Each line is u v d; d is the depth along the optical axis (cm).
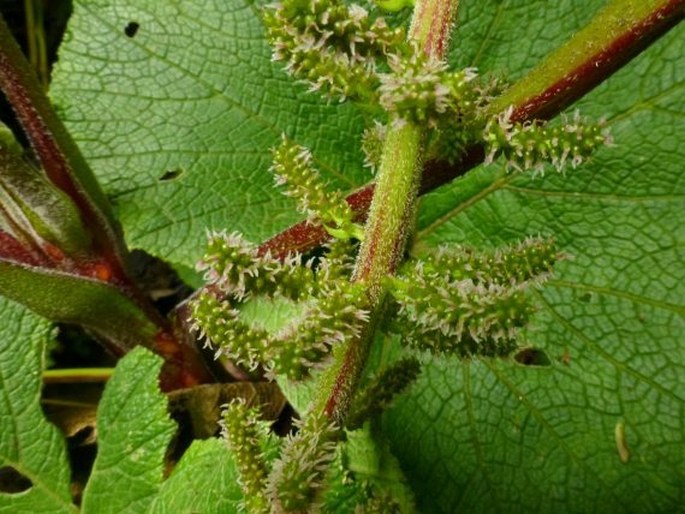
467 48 31
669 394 27
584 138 16
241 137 32
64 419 33
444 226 31
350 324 16
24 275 28
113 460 26
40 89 28
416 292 16
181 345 32
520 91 19
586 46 18
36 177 28
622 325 28
